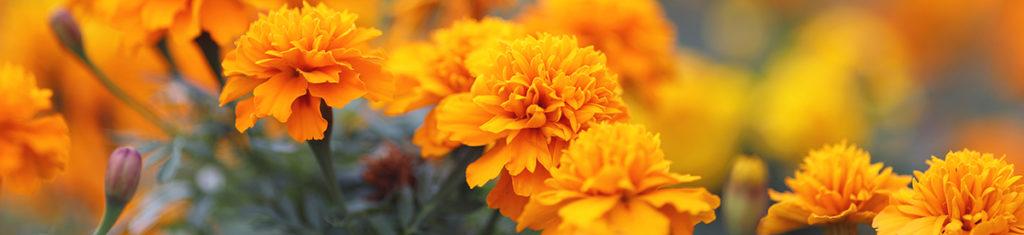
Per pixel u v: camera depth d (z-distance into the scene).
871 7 1.41
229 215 0.62
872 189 0.42
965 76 1.55
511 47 0.41
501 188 0.41
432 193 0.52
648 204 0.37
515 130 0.40
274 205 0.56
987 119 1.55
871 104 1.11
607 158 0.37
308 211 0.55
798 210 0.42
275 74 0.41
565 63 0.40
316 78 0.40
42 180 0.48
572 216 0.35
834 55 1.12
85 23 0.56
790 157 1.06
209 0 0.49
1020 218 0.39
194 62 0.64
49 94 0.48
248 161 0.59
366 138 0.60
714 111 1.01
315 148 0.45
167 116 0.67
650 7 0.61
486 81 0.40
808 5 1.27
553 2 0.59
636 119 0.69
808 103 1.06
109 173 0.46
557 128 0.40
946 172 0.39
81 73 0.72
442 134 0.43
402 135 0.58
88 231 0.76
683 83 0.92
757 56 1.24
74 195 0.76
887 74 1.13
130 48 0.54
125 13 0.50
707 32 1.52
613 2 0.58
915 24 1.44
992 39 1.51
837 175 0.42
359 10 0.60
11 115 0.46
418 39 0.65
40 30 0.72
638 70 0.59
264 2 0.49
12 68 0.48
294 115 0.41
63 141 0.48
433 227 0.52
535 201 0.37
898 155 1.20
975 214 0.38
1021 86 1.52
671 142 0.99
